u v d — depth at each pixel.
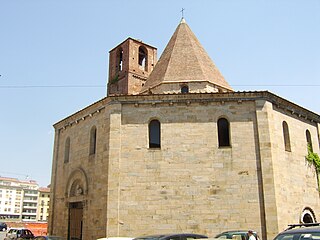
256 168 21.17
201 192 20.98
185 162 21.58
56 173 29.34
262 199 20.58
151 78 30.77
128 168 21.77
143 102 22.98
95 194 22.98
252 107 22.39
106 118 23.27
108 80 45.53
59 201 27.86
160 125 22.48
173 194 21.08
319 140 27.08
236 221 20.36
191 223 20.52
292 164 23.45
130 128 22.59
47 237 21.03
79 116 27.50
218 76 30.03
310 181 24.66
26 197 138.25
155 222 20.69
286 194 21.80
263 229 20.08
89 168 24.75
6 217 131.25
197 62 29.17
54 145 30.48
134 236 20.50
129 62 42.34
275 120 23.06
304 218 22.95
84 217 23.70
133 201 21.12
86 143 25.91
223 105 22.55
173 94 22.67
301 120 25.95
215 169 21.33
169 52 31.22
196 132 22.09
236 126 22.06
